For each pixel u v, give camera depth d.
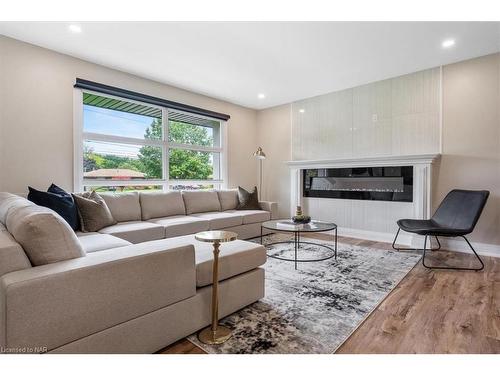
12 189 2.90
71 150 3.31
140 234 2.88
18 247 1.20
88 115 3.55
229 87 4.47
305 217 3.37
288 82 4.25
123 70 3.74
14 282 1.05
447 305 2.03
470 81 3.44
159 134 4.31
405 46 3.09
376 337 1.62
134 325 1.36
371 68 3.72
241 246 2.08
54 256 1.28
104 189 3.71
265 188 5.75
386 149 4.15
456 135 3.54
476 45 3.07
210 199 4.36
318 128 4.92
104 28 2.72
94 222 2.73
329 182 4.77
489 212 3.33
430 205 3.67
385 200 4.14
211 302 1.72
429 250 3.54
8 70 2.86
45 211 1.39
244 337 1.61
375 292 2.25
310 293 2.23
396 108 4.04
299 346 1.53
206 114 4.85
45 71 3.10
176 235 3.20
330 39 2.93
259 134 5.84
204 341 1.56
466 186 3.48
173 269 1.52
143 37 2.88
